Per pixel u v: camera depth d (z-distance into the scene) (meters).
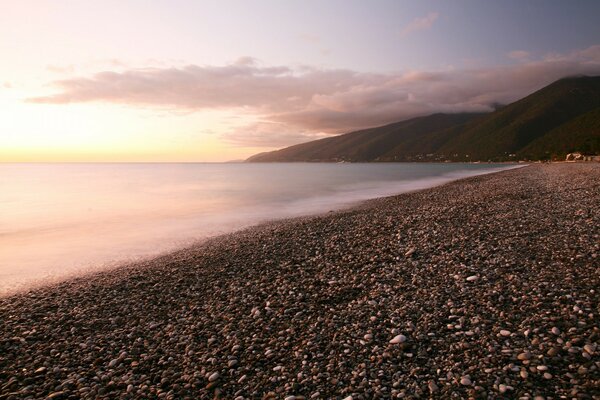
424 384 6.66
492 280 11.24
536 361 6.89
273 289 12.51
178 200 44.59
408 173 125.62
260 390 7.01
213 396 6.97
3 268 16.97
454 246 15.51
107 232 25.14
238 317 10.47
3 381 7.86
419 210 27.69
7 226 27.59
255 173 154.00
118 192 57.53
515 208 24.22
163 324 10.41
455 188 47.25
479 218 21.56
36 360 8.69
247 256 17.22
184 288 13.36
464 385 6.48
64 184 80.94
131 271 16.08
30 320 11.13
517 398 6.02
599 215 19.09
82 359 8.66
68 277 15.55
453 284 11.27
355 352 7.97
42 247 20.98
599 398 5.77
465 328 8.50
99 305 12.16
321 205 37.16
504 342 7.68
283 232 22.45
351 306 10.48
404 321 9.19
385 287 11.65
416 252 15.19
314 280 13.01
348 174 124.81
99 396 7.15
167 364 8.23
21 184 81.75
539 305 9.12
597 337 7.42
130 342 9.44
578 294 9.52
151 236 23.62
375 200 39.34
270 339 8.99
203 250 19.31
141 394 7.16
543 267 11.88
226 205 39.03
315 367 7.54
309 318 9.98
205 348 8.82
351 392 6.65
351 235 19.89
